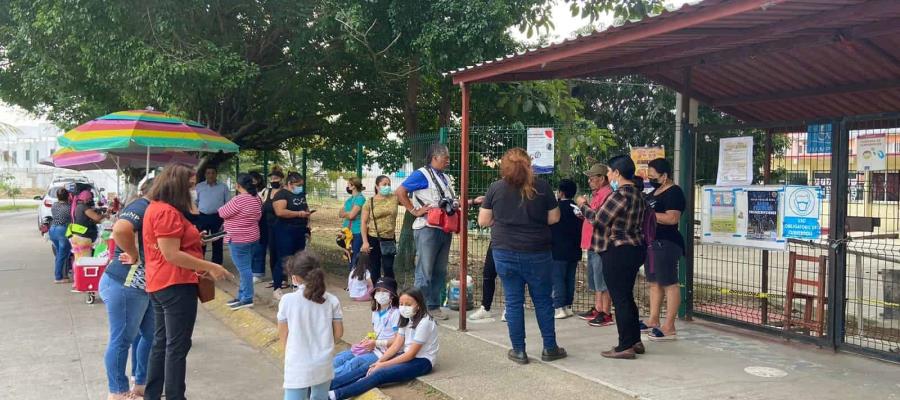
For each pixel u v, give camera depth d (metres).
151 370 4.74
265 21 11.97
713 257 8.88
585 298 8.99
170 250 4.41
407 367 5.28
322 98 13.46
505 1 10.52
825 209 5.99
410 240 8.50
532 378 5.21
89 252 10.19
